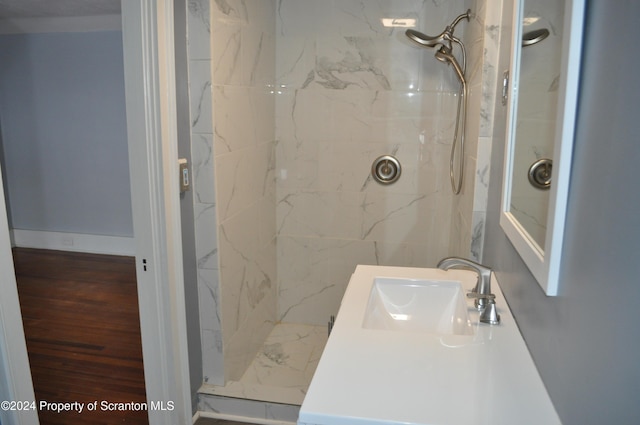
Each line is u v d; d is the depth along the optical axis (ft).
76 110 15.79
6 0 12.94
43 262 15.58
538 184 3.91
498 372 3.85
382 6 9.56
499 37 6.42
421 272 6.18
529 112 4.38
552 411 3.39
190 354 7.78
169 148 6.59
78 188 16.35
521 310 4.59
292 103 10.19
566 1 3.15
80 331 10.83
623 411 2.34
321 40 9.86
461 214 8.39
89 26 15.01
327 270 10.85
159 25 6.19
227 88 7.72
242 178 8.57
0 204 4.68
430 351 4.15
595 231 2.77
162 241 6.59
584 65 3.04
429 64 9.62
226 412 8.11
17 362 4.91
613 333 2.48
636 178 2.28
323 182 10.44
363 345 4.22
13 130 16.30
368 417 3.28
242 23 8.20
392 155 10.09
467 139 8.11
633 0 2.37
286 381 8.84
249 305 9.32
